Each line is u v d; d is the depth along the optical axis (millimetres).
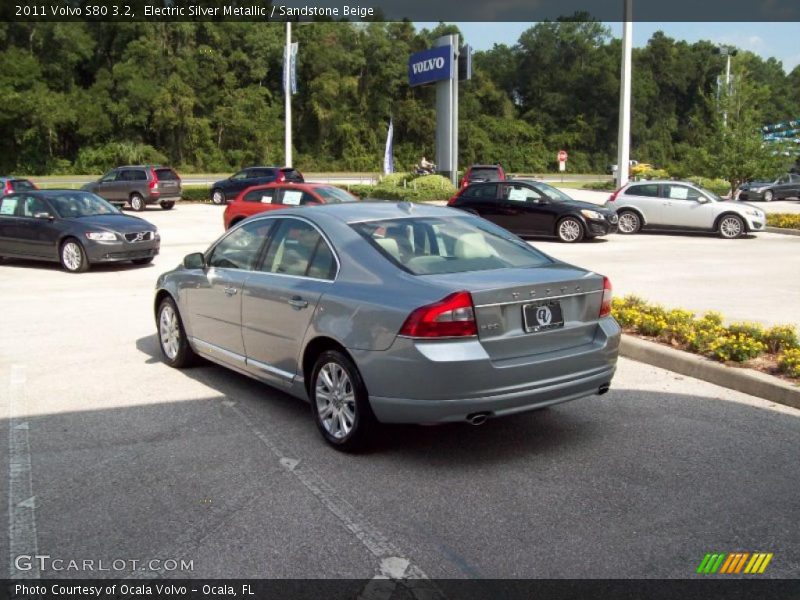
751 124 24734
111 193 32031
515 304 4711
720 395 6262
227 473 4730
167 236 21266
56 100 60906
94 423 5684
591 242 18906
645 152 95000
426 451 5109
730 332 7316
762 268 14008
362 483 4578
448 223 5707
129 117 64625
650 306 8578
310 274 5422
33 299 11117
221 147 71188
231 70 73750
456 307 4480
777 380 6148
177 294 6965
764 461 4871
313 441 5305
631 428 5516
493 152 87062
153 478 4656
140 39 64750
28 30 62625
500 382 4562
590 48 95062
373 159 76938
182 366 7223
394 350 4582
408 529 3980
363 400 4855
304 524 4043
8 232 14688
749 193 38812
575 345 5008
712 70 100812
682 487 4488
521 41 98562
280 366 5617
